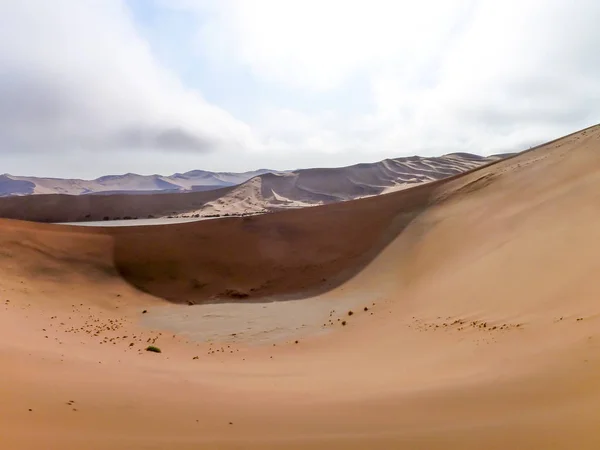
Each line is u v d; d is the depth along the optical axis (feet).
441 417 20.68
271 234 106.11
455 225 92.43
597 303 40.60
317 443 16.75
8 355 28.78
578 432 16.58
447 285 67.21
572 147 102.17
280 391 28.19
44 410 18.54
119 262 90.33
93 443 15.11
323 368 38.24
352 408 23.16
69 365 30.25
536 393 22.82
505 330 42.52
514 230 75.92
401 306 65.92
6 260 78.89
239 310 75.92
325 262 96.53
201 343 57.47
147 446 15.42
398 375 32.81
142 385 26.78
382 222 107.55
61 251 87.56
